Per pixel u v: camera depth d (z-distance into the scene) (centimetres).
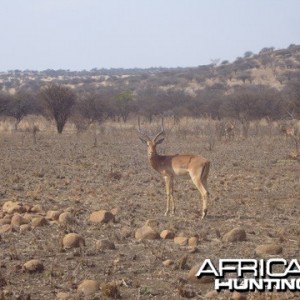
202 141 4969
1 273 1319
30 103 7925
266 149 4238
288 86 10594
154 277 1309
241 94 7294
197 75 15625
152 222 1783
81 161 3525
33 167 3228
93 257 1458
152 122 7662
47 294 1213
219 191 2430
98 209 2044
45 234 1675
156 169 2017
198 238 1595
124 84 16025
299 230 1708
